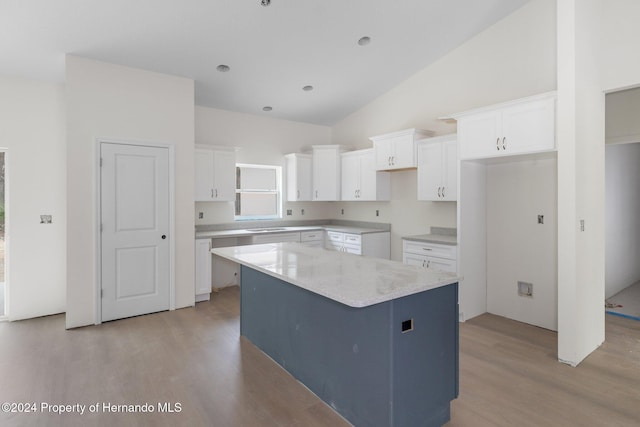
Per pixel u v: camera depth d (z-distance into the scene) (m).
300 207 5.88
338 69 4.25
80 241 3.41
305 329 2.36
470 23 3.70
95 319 3.50
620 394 2.23
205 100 4.73
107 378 2.46
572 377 2.45
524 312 3.57
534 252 3.48
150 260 3.83
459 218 3.55
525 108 2.99
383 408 1.79
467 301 3.65
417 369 1.86
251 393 2.29
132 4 2.77
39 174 3.72
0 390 2.30
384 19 3.42
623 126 3.64
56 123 3.79
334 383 2.11
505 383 2.38
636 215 5.04
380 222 5.29
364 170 5.10
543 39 3.37
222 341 3.11
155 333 3.29
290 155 5.57
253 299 3.03
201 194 4.49
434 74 4.41
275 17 3.14
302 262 2.47
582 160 2.68
